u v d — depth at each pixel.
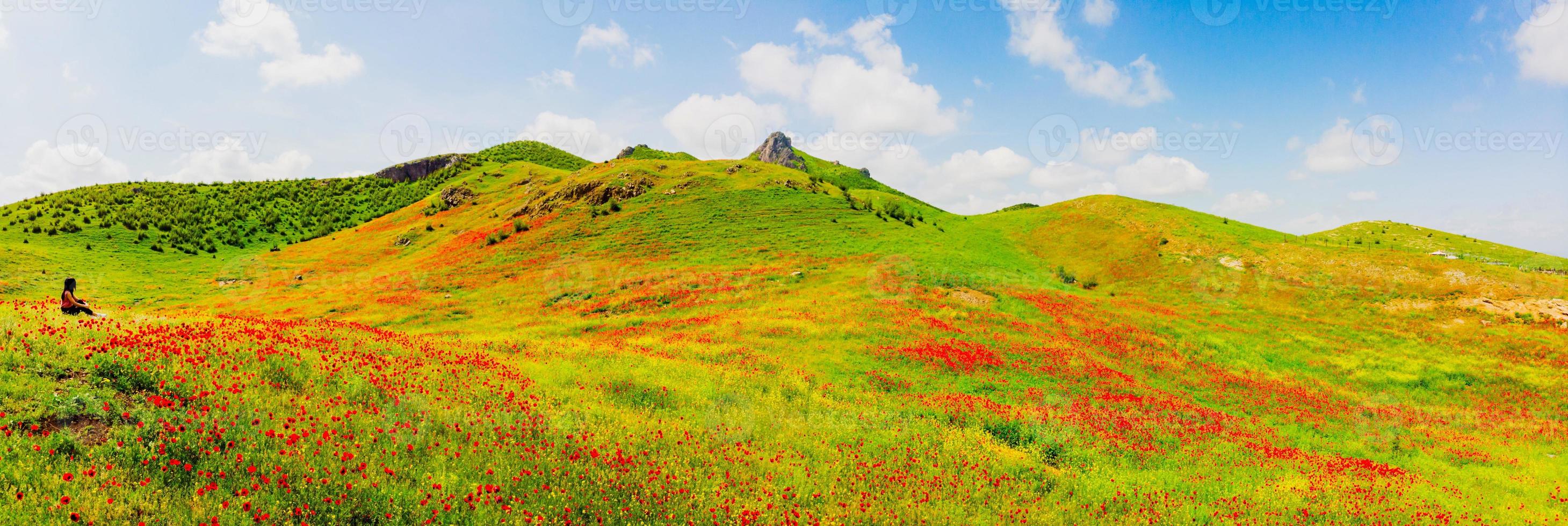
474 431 12.57
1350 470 20.59
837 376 27.09
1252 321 53.19
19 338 11.98
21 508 6.99
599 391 18.83
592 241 72.75
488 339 30.84
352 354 18.02
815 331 34.44
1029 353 33.62
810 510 11.53
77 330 13.75
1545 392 37.84
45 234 81.69
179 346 14.12
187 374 12.38
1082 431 21.34
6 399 9.27
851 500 12.50
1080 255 84.19
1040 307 46.41
